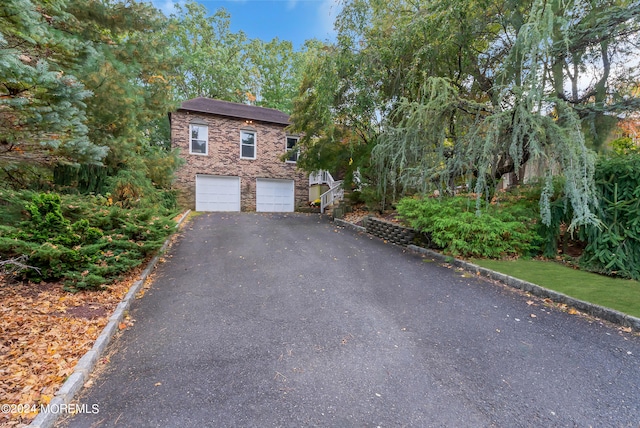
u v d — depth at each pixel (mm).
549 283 4809
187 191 14359
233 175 15328
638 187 5133
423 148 7207
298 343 3250
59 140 4348
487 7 7293
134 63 8031
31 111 3971
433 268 5996
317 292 4719
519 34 5535
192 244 7602
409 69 8367
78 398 2369
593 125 7246
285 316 3896
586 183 5105
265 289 4816
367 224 9602
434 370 2811
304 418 2193
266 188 16219
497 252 6246
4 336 3115
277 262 6230
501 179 7855
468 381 2658
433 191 8227
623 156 5961
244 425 2119
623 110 6742
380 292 4758
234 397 2406
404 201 8180
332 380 2639
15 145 4367
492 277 5379
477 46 8328
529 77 5543
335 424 2145
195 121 14516
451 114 6824
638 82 7297
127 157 7781
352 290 4820
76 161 5242
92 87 6270
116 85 6605
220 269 5766
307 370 2775
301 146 14508
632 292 4418
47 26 4973
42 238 4461
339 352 3086
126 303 4074
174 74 9570
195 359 2934
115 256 4883
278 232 9250
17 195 5316
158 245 5562
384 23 9109
